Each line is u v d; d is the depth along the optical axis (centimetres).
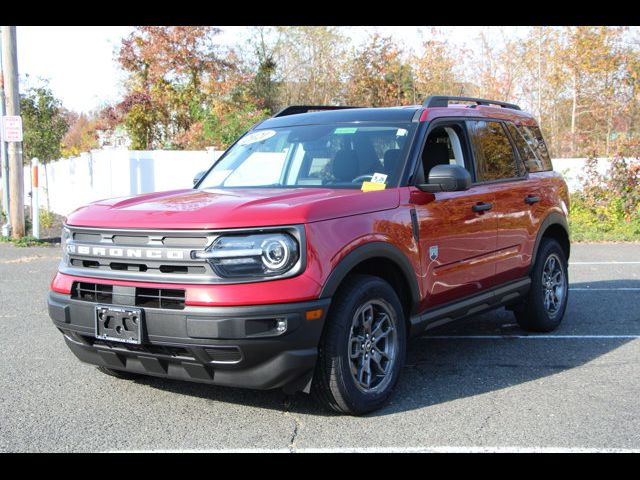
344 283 432
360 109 579
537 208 641
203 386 504
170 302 405
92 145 3528
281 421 432
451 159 556
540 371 545
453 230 519
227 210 411
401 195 477
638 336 660
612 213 1656
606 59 2761
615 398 477
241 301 388
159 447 392
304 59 3672
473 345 634
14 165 1423
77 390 496
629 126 2816
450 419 435
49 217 1772
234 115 2364
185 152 1717
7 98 1417
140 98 2758
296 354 398
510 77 2927
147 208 440
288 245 397
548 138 2938
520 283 624
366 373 443
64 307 441
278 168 540
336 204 431
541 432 412
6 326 699
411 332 491
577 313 768
